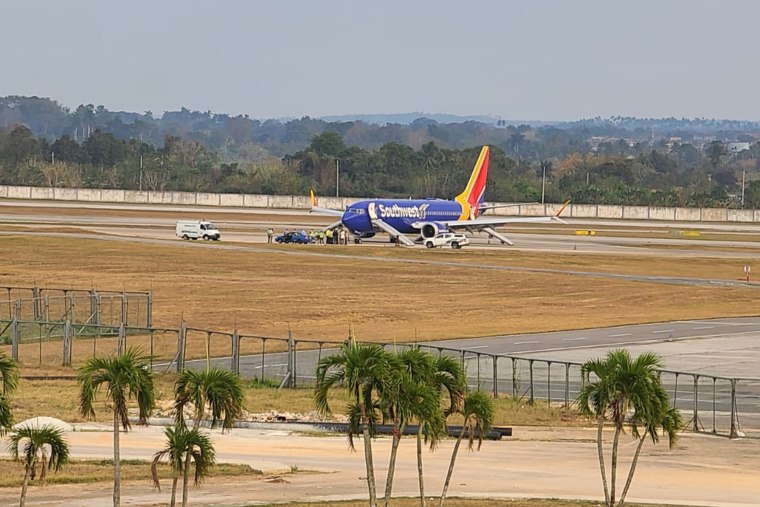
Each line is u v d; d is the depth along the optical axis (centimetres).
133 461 13612
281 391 19438
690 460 14888
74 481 12550
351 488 12688
